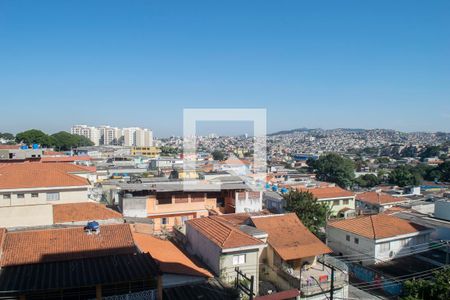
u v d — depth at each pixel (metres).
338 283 24.38
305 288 22.80
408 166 128.00
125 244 21.12
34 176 35.31
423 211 52.19
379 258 32.84
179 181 41.66
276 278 24.92
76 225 26.33
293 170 117.88
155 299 16.38
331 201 54.81
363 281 30.53
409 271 30.59
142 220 32.38
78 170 49.16
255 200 39.34
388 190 76.75
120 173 81.19
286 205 39.56
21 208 25.62
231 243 22.56
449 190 80.94
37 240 20.62
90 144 174.12
